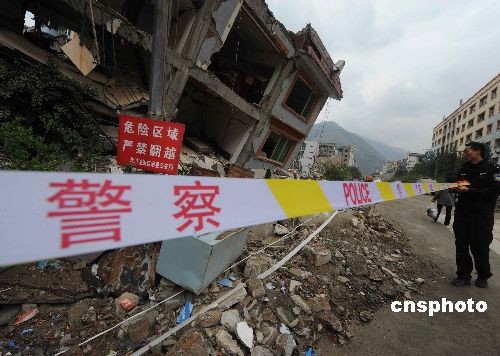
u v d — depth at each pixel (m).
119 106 7.41
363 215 6.75
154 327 2.37
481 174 3.50
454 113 41.94
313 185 1.43
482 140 30.38
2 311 2.44
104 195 0.67
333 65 13.34
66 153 5.93
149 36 7.08
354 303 3.06
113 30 6.59
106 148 7.05
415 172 46.22
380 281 3.59
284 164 14.57
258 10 9.13
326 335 2.53
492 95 29.45
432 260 4.79
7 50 6.20
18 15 8.35
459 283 3.80
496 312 3.22
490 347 2.63
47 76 6.18
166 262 2.70
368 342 2.53
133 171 3.91
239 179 1.04
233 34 11.06
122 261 2.94
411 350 2.50
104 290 2.80
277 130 12.46
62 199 0.61
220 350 2.10
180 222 0.83
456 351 2.54
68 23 8.99
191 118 12.16
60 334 2.30
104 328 2.36
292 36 11.25
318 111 14.35
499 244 6.18
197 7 7.93
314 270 3.57
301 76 12.01
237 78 11.59
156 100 2.99
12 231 0.54
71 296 2.67
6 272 2.77
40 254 0.56
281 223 5.38
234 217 0.99
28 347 2.17
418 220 8.25
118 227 0.69
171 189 0.82
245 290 2.79
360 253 4.37
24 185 0.55
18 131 4.61
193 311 2.51
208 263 2.56
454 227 3.84
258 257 3.62
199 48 8.09
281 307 2.71
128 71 8.85
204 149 10.54
